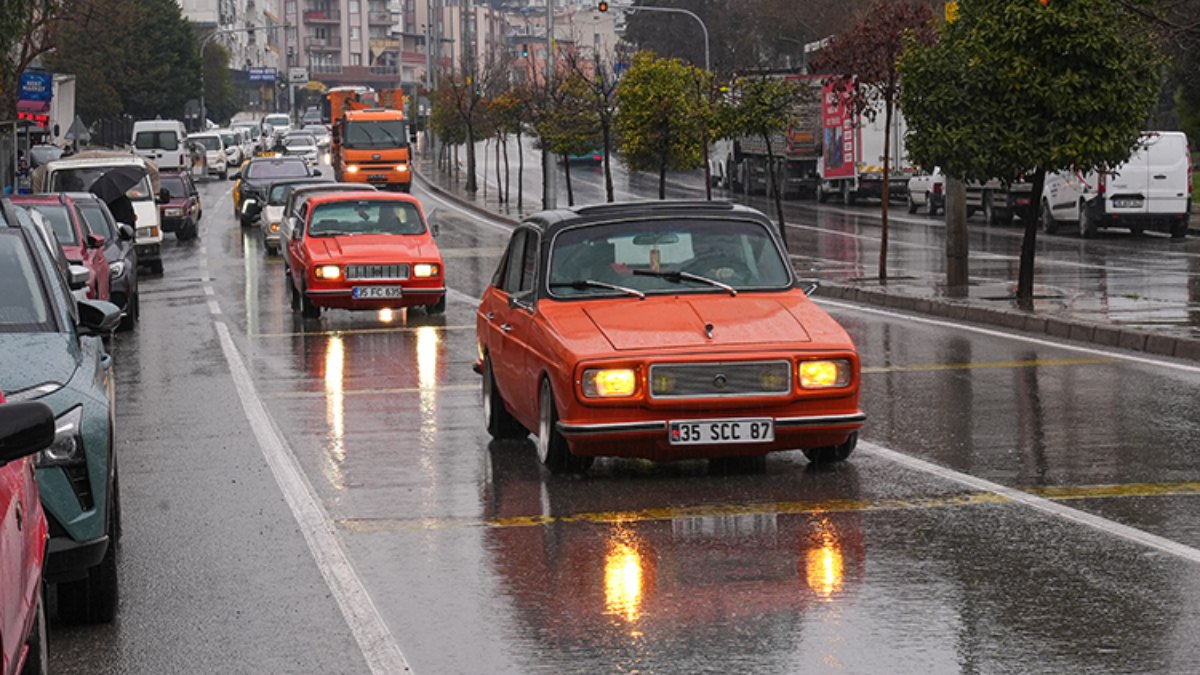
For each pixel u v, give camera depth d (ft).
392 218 98.89
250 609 31.09
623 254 46.44
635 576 32.83
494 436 50.93
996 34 88.22
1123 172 152.46
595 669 26.61
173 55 420.36
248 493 42.78
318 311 94.48
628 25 421.18
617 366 41.65
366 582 32.89
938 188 197.06
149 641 29.09
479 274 131.75
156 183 166.81
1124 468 43.50
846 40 112.47
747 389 42.04
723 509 39.24
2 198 36.60
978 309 86.38
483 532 37.32
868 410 54.80
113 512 30.66
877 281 108.68
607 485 42.70
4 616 18.70
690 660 26.96
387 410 57.93
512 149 455.22
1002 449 46.85
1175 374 62.75
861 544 35.24
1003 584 31.53
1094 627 28.40
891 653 27.12
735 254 46.68
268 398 61.67
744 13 391.04
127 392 64.34
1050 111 88.69
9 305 33.40
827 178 233.96
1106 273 112.06
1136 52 88.84
